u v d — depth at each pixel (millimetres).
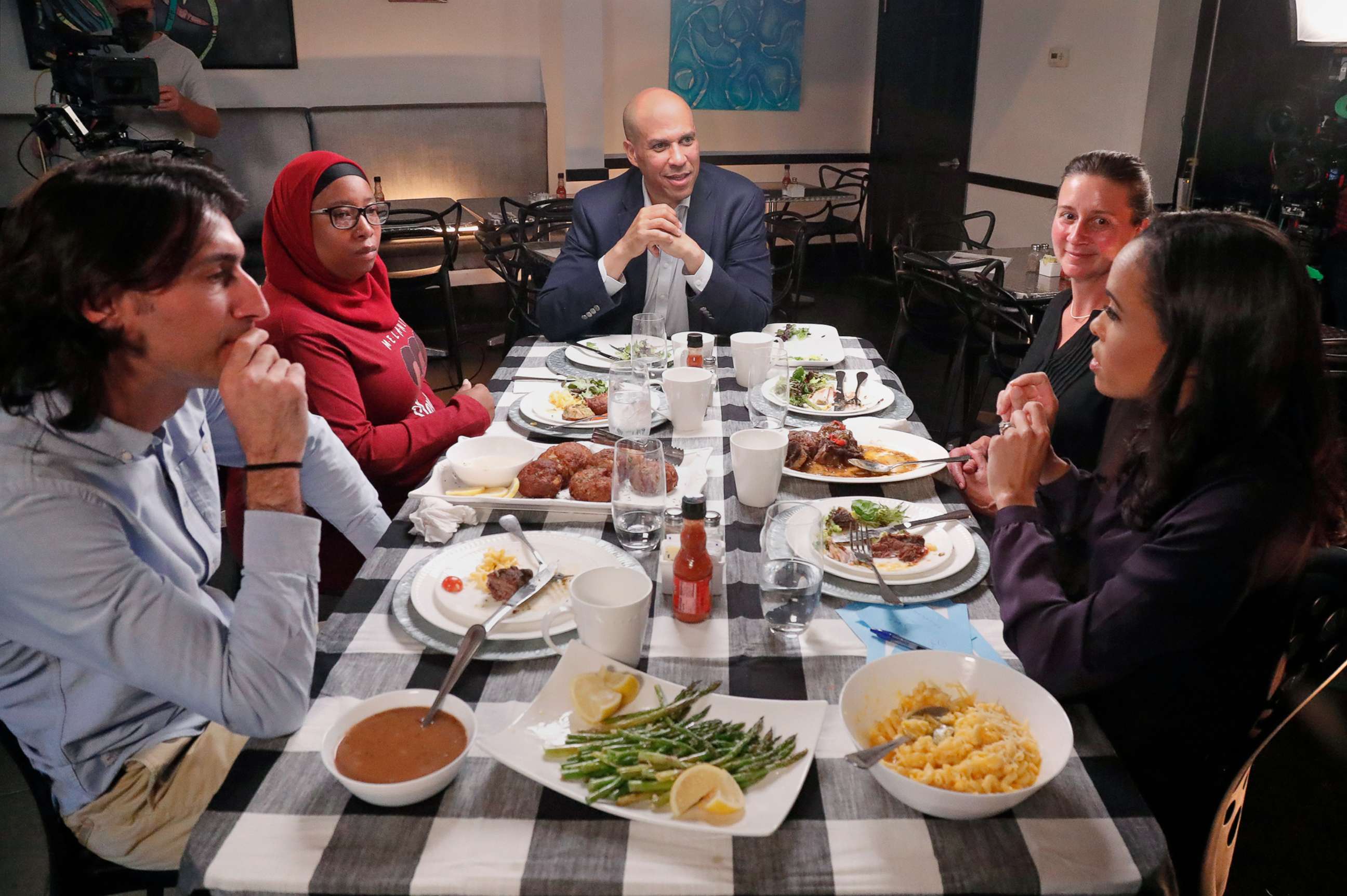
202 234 989
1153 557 1031
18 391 979
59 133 4066
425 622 1185
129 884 1248
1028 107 5738
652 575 1319
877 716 994
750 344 2078
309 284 1938
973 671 1005
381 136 6184
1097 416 1927
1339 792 2080
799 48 7277
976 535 1398
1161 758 1129
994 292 3355
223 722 1004
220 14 5848
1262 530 996
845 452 1640
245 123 5871
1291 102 3967
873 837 871
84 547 976
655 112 2541
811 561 1257
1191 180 4527
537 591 1215
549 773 912
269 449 1045
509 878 821
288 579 1023
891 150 7180
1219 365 1016
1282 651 1092
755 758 916
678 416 1831
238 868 831
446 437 1895
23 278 946
